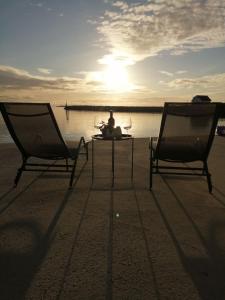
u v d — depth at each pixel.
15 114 3.19
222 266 1.83
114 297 1.53
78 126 19.50
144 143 7.23
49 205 2.85
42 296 1.53
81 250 2.00
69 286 1.62
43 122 3.23
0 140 11.49
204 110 3.06
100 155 5.49
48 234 2.24
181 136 3.21
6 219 2.51
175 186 3.55
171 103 3.03
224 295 1.56
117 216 2.60
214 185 3.60
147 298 1.53
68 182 3.65
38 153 3.49
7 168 4.38
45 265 1.82
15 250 2.00
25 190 3.32
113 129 3.95
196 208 2.82
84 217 2.57
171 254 1.97
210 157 5.42
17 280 1.67
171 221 2.50
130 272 1.75
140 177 3.94
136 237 2.20
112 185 3.55
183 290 1.59
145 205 2.88
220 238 2.21
